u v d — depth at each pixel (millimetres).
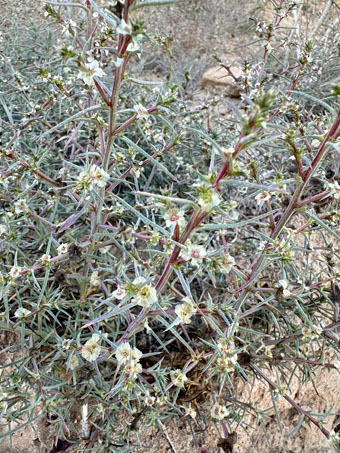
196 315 198
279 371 197
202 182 103
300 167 140
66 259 176
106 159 149
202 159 260
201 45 464
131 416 187
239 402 177
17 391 145
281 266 161
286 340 176
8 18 334
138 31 110
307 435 224
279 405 219
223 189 251
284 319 180
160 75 418
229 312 152
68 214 223
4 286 151
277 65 371
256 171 175
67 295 203
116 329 180
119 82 130
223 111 359
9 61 263
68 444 177
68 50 123
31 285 173
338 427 243
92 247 171
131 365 128
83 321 175
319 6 448
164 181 270
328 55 331
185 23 463
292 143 135
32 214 168
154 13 440
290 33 379
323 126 233
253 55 388
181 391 188
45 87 273
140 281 117
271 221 168
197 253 114
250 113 103
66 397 161
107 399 161
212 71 412
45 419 188
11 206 179
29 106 232
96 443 175
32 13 338
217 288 211
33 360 156
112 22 118
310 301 192
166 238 148
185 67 408
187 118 233
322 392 231
